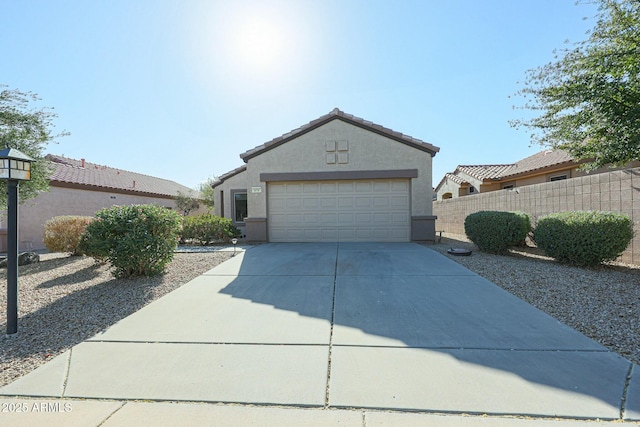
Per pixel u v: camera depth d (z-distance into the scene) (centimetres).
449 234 1711
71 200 1647
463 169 2216
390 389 290
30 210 1453
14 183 439
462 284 621
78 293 615
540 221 830
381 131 1233
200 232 1281
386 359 343
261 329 426
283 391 290
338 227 1273
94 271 826
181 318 471
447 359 340
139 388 299
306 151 1269
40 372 329
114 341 396
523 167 1714
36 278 761
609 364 324
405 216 1252
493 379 302
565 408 261
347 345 376
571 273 679
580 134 809
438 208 1939
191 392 291
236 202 1786
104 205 1845
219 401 278
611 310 465
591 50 721
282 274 725
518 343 373
